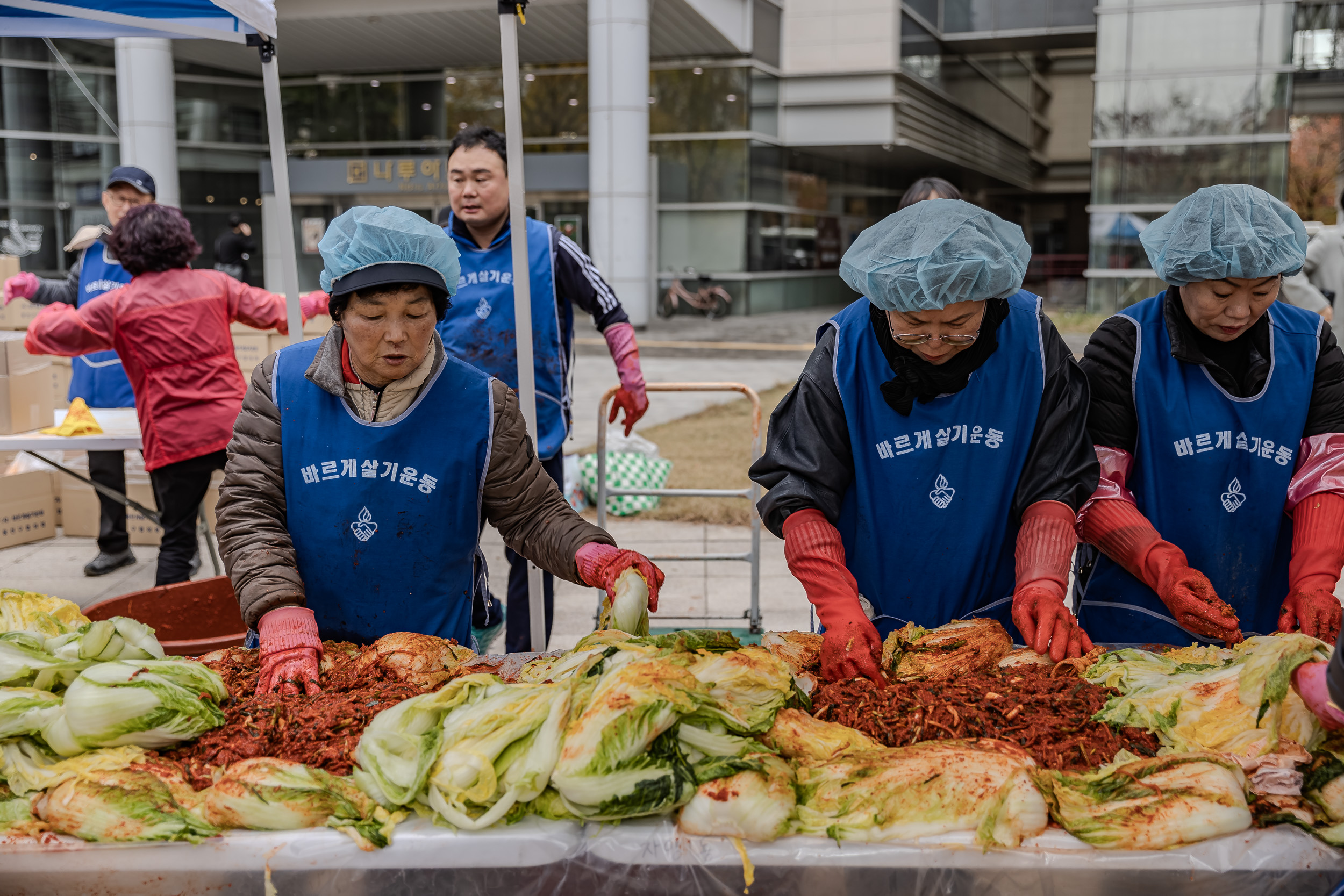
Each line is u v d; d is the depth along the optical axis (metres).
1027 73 39.66
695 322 22.89
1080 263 31.86
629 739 1.56
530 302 3.12
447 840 1.55
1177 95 18.09
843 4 23.44
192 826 1.57
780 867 1.54
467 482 2.37
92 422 4.83
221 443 4.64
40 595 2.15
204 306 4.57
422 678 2.02
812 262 27.62
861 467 2.39
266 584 2.19
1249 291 2.34
